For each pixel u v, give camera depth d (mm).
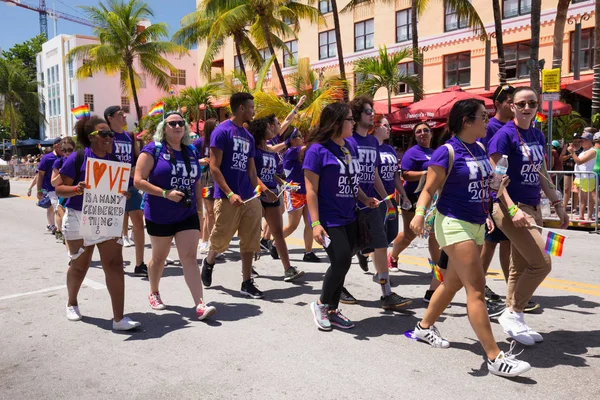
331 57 28578
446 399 3197
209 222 8023
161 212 4773
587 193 10109
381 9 25984
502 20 21531
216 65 38781
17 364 3895
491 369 3521
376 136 5758
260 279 6441
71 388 3471
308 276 6582
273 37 24703
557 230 10125
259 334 4410
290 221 7145
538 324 4598
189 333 4457
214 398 3271
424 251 8031
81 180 4477
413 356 3891
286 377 3549
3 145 56875
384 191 5262
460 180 3590
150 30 31844
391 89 18219
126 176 4488
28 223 12297
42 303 5453
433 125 15242
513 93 4383
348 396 3258
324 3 28438
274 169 6816
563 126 15734
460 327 4531
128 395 3342
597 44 14898
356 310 5109
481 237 3713
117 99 48469
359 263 6578
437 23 23906
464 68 23156
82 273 4859
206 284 6035
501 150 4156
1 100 47438
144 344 4223
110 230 4402
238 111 5473
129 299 5547
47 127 53812
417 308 5148
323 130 4316
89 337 4414
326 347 4094
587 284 5922
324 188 4320
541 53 20594
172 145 4777
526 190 4215
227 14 21781
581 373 3566
